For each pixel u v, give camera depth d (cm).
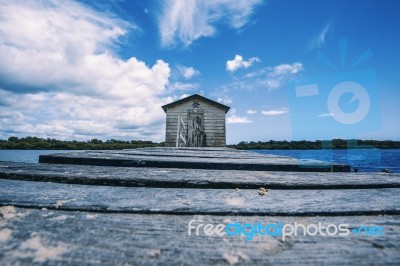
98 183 120
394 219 76
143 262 48
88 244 55
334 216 79
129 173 140
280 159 248
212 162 187
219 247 56
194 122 1364
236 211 79
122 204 84
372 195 104
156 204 85
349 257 52
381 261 51
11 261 47
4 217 70
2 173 130
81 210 78
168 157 241
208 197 98
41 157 196
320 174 157
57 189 106
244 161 206
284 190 114
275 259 51
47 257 49
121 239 58
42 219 69
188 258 51
